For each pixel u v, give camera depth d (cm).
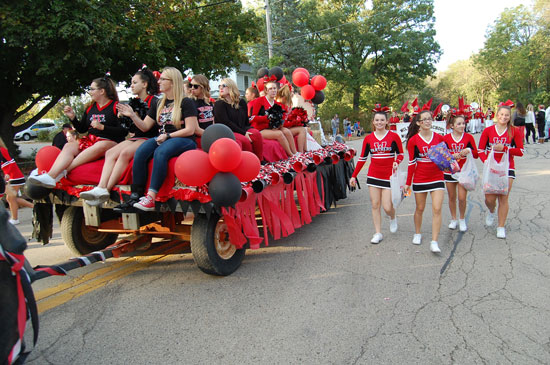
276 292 391
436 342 294
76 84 1374
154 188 384
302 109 659
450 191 577
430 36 4312
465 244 516
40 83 1242
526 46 4797
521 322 318
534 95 4694
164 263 488
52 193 439
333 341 300
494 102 5575
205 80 477
